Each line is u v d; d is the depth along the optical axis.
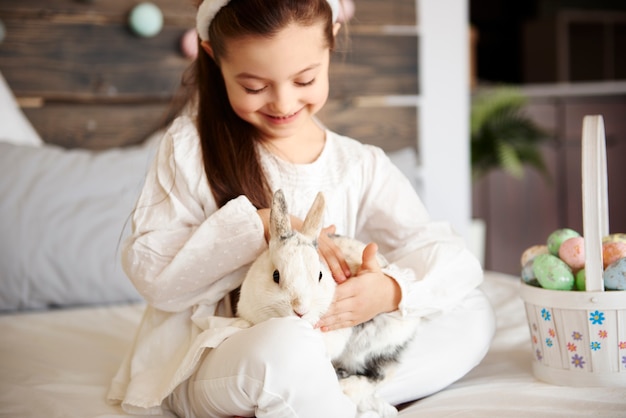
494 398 1.05
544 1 3.92
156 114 2.26
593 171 1.07
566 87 3.48
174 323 1.14
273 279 0.94
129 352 1.18
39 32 2.15
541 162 3.25
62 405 1.08
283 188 1.21
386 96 2.48
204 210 1.15
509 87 3.38
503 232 3.42
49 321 1.67
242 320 1.00
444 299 1.16
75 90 2.19
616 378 1.09
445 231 1.27
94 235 1.84
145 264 1.11
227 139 1.17
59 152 1.96
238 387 0.90
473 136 3.21
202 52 1.21
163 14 2.25
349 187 1.25
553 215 3.48
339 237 1.12
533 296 1.13
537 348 1.15
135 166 1.99
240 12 1.05
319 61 1.10
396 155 2.32
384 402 1.03
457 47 2.56
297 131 1.24
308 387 0.89
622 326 1.08
